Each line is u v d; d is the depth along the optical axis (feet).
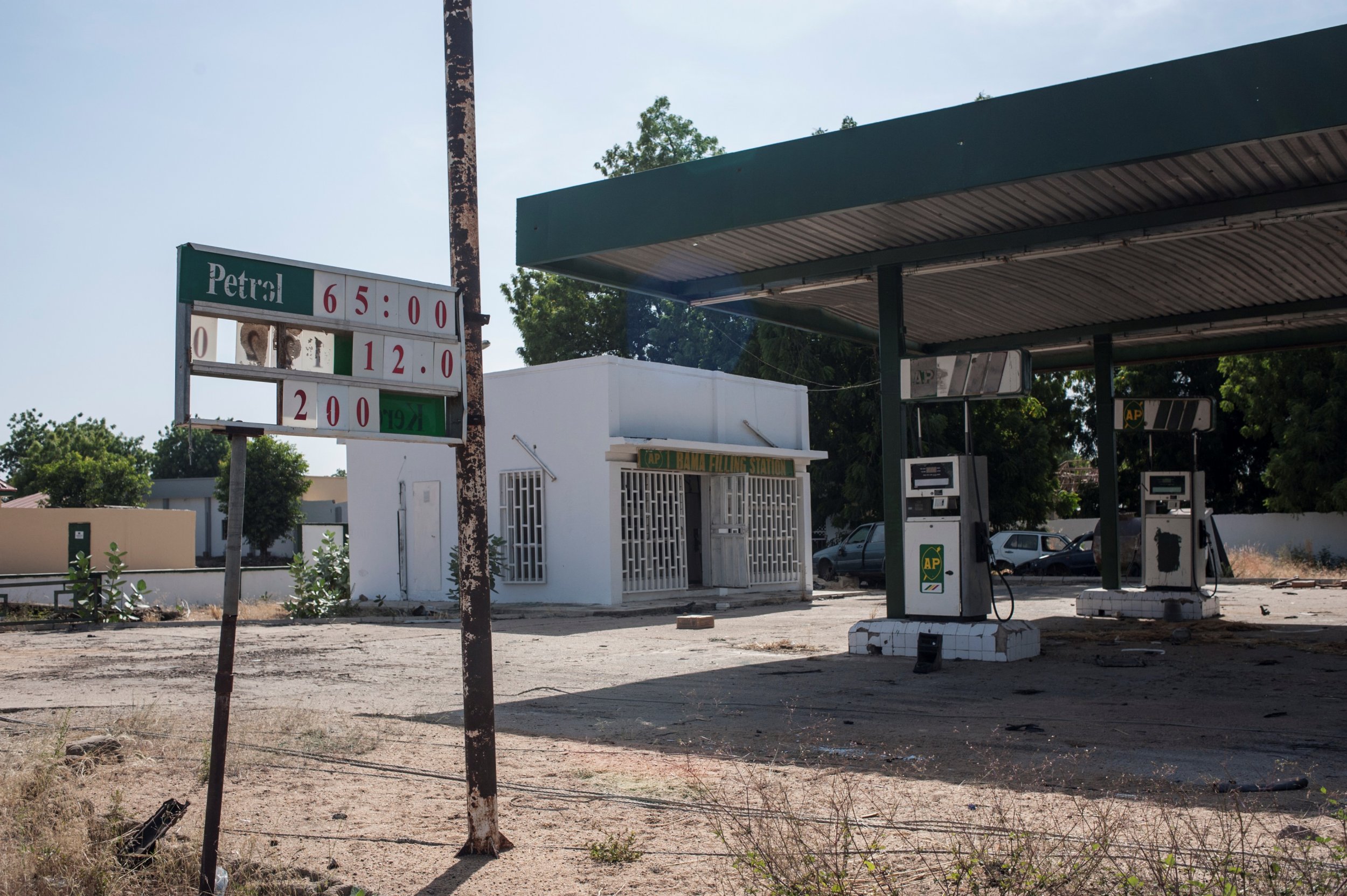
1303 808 17.43
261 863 15.70
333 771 22.13
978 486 39.83
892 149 32.65
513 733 26.43
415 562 75.25
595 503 66.95
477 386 17.22
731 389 76.43
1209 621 50.70
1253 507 133.08
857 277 43.27
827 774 20.74
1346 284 48.11
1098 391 57.72
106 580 67.31
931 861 14.82
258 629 60.23
